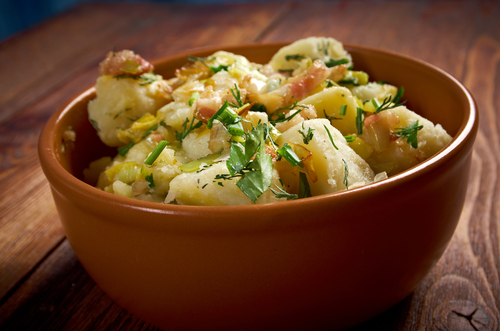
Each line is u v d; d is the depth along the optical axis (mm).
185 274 223
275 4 625
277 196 233
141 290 234
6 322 270
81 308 273
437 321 257
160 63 339
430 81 305
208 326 236
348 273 225
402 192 218
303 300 227
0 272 295
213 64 317
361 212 215
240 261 218
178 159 268
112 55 314
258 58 353
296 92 281
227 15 602
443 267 279
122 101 307
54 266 297
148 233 219
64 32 591
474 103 266
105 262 237
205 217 211
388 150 271
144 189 260
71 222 243
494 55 454
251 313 229
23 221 326
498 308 260
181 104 289
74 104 307
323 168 247
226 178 235
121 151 298
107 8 658
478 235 294
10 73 495
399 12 565
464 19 533
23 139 399
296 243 215
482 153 351
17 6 1134
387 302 245
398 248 229
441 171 226
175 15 619
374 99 285
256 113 263
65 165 291
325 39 331
